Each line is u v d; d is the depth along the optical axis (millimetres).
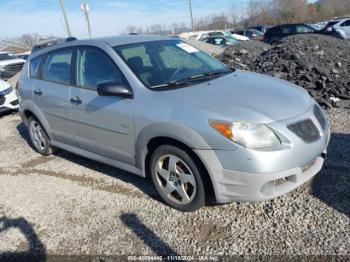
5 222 3697
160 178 3619
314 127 3248
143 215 3533
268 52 11195
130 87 3666
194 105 3217
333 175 3840
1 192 4395
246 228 3172
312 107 3451
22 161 5328
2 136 6770
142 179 4266
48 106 4793
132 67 3771
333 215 3195
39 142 5438
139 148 3607
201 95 3373
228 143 2969
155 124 3352
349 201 3367
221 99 3281
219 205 3547
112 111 3773
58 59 4723
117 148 3922
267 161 2912
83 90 4188
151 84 3650
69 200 3986
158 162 3547
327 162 4129
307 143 3107
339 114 5848
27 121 5555
